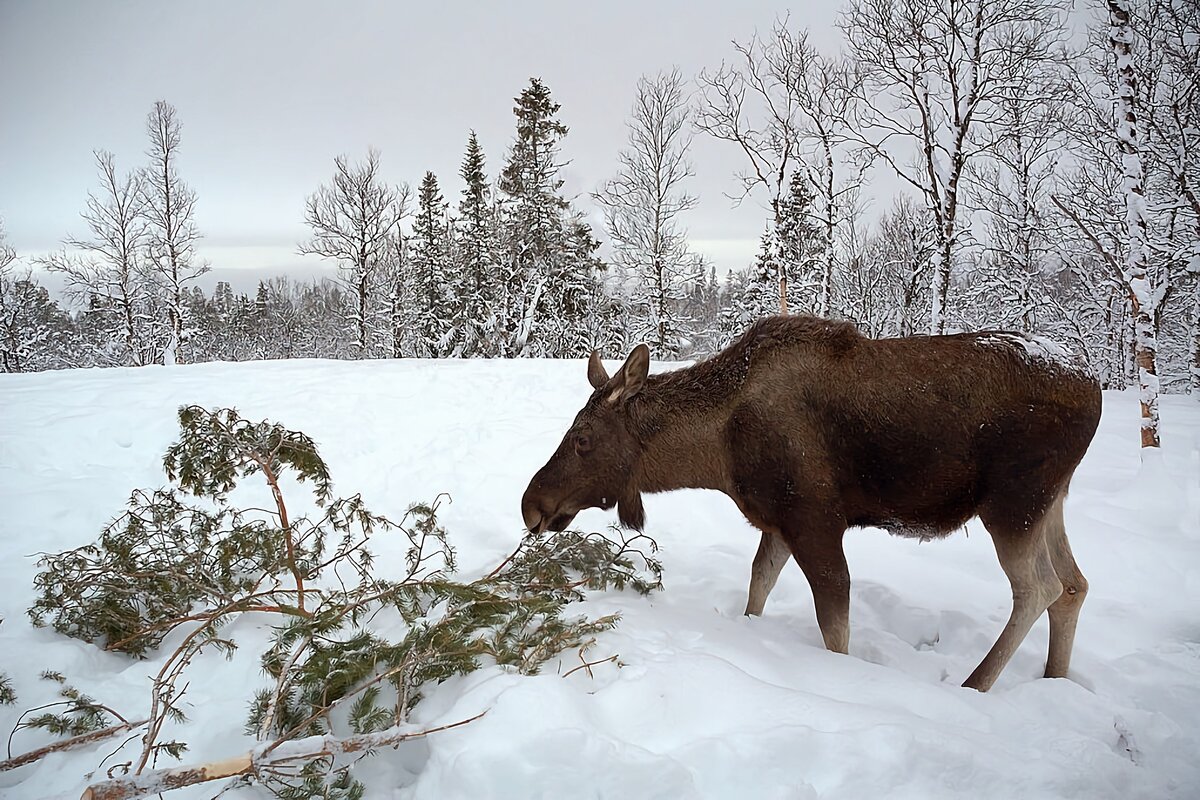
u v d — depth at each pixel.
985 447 4.08
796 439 4.33
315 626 3.71
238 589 4.59
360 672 3.45
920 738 3.07
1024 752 3.20
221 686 3.88
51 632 4.24
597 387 5.21
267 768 2.82
